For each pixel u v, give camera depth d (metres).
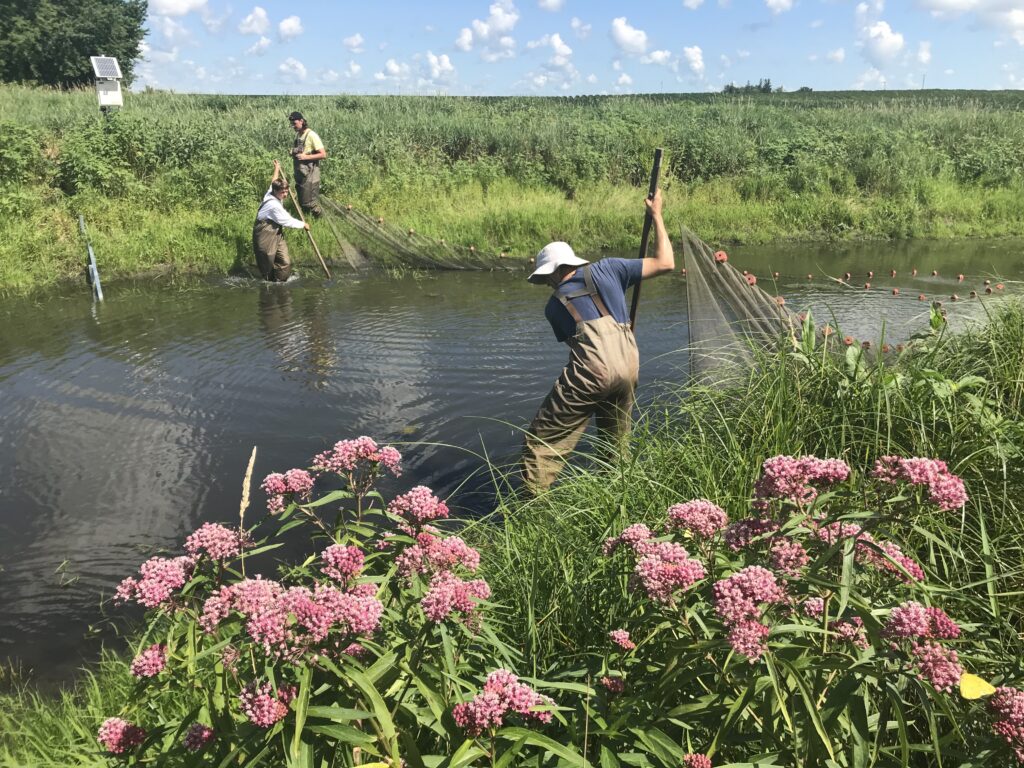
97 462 4.82
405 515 2.00
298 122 11.85
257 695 1.41
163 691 1.80
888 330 6.85
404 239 11.61
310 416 5.49
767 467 1.71
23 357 6.96
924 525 2.53
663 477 3.34
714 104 26.86
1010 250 12.17
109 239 11.00
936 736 1.43
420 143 17.00
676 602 1.64
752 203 14.59
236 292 9.73
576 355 4.10
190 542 1.75
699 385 4.49
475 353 6.86
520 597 2.68
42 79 44.97
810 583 1.54
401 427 5.27
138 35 49.66
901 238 13.49
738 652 1.39
